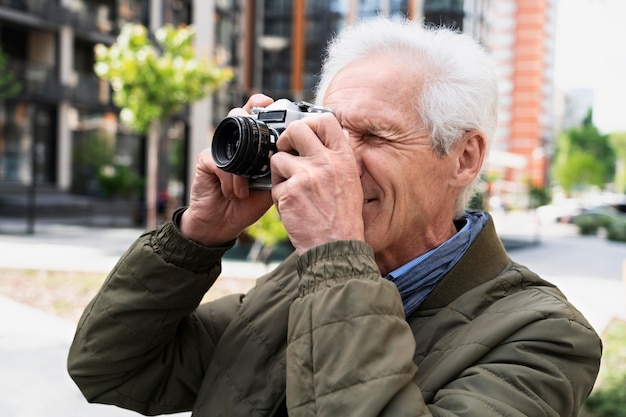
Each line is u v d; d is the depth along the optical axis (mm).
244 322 1473
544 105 79562
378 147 1254
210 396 1430
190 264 1425
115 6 26875
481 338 1173
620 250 17516
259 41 30172
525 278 1303
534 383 1106
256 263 10469
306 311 1085
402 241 1341
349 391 1012
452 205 1371
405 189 1264
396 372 1019
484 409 1060
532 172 69438
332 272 1089
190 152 24625
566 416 1130
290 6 29875
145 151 27828
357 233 1124
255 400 1367
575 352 1146
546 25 74312
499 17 72000
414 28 1356
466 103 1282
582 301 8445
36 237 14883
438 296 1296
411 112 1259
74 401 4090
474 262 1315
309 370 1063
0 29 24656
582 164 62188
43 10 24547
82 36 26391
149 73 16547
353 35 1369
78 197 26578
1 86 23625
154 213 18406
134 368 1494
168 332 1475
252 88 30141
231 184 1350
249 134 1167
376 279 1091
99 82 27375
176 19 26734
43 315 6426
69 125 26750
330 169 1128
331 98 1311
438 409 1082
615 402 4035
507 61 71875
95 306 1474
